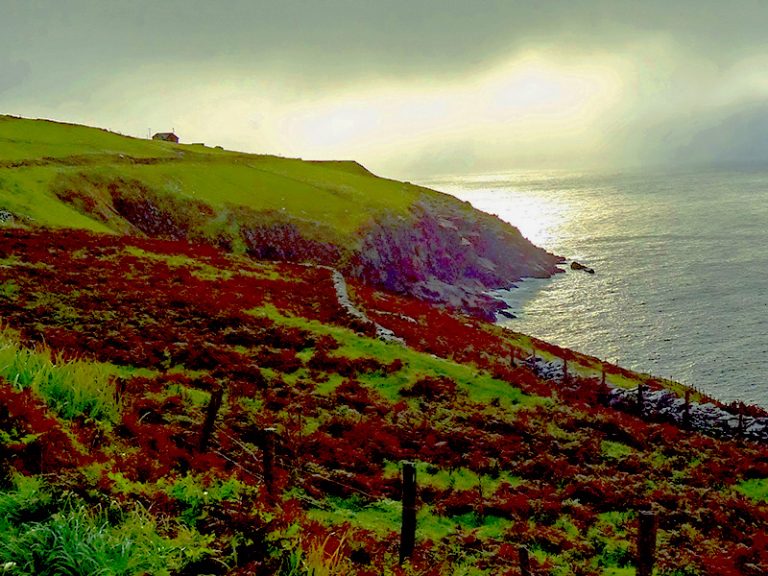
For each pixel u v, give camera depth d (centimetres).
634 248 16200
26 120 12281
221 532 1170
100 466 1300
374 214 11712
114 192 9081
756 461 2753
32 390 1561
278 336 3638
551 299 11269
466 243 13375
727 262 13400
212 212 9769
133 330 3297
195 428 2006
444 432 2591
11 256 4409
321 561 1148
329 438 2330
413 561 1468
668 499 2202
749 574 1725
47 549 954
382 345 3778
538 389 3441
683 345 7931
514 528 1859
